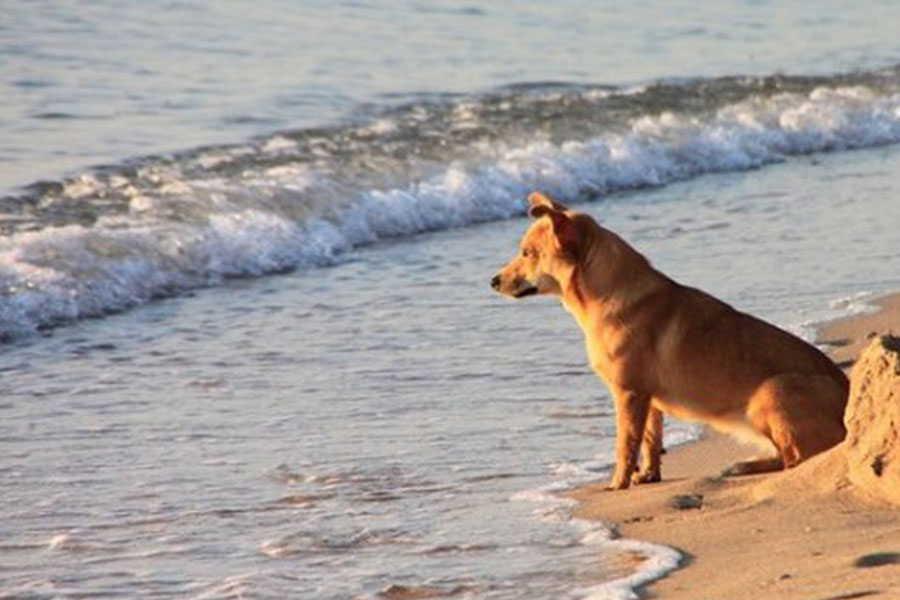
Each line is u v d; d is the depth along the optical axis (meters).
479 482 10.66
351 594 8.59
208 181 19.86
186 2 32.34
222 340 14.82
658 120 24.91
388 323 15.29
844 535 8.69
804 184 22.19
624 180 22.41
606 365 10.72
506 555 9.12
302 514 10.08
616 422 11.61
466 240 19.33
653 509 9.74
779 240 18.28
